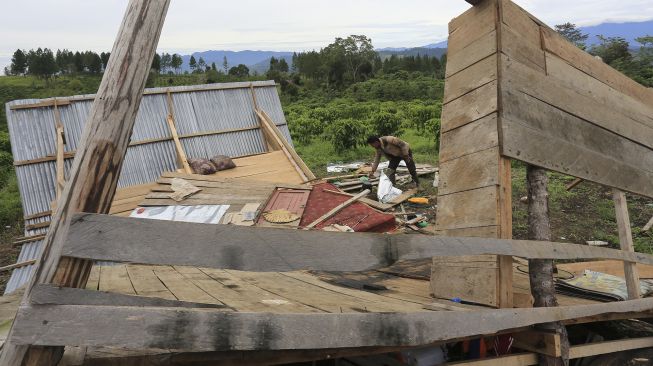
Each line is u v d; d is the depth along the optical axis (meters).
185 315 1.75
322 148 18.50
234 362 2.03
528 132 3.24
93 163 1.77
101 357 1.89
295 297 3.11
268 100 11.73
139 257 1.74
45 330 1.60
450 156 3.49
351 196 8.21
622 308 3.53
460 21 3.59
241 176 9.62
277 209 7.54
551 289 3.21
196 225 1.83
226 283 3.63
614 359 3.65
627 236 3.98
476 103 3.30
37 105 8.96
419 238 2.38
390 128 20.16
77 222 1.68
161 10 2.01
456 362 2.81
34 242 7.75
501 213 3.04
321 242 2.09
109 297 1.81
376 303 2.96
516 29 3.36
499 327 2.65
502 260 3.02
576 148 3.61
